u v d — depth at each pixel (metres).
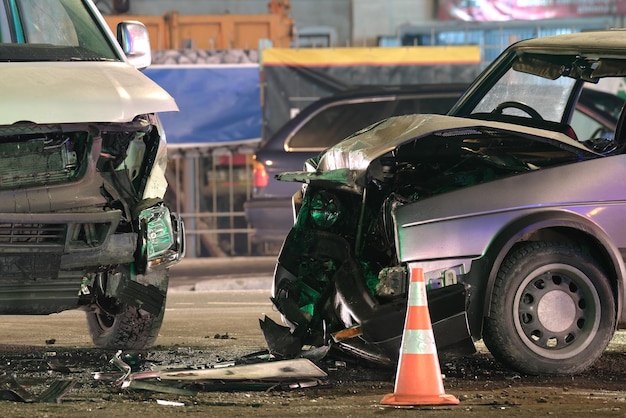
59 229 18.91
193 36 48.75
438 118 19.56
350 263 18.80
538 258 18.38
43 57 20.52
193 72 43.03
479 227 18.38
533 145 19.97
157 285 20.41
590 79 20.89
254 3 58.44
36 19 23.08
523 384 17.98
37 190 18.83
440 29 57.16
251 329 25.30
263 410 16.06
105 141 19.86
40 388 17.69
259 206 39.69
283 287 20.20
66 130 18.98
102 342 22.17
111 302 21.03
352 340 18.70
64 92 19.16
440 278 18.27
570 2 54.25
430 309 17.95
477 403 16.56
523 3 55.38
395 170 19.86
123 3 50.41
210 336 24.08
